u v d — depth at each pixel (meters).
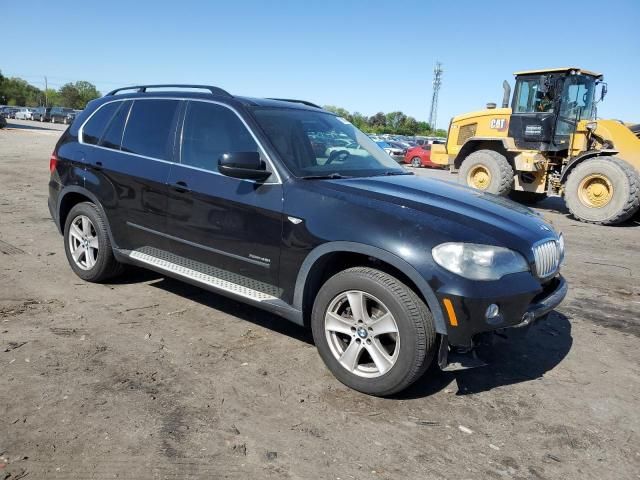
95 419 2.88
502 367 3.82
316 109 4.71
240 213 3.76
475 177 12.91
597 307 5.27
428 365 3.14
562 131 11.69
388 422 3.02
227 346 3.89
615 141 10.91
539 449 2.85
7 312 4.27
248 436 2.81
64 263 5.72
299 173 3.69
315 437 2.84
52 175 5.34
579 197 10.68
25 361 3.47
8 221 7.64
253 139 3.86
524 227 3.43
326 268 3.57
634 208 10.08
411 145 35.38
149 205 4.37
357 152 4.39
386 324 3.16
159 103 4.59
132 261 4.62
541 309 3.27
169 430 2.82
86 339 3.86
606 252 7.80
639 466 2.75
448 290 2.94
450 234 3.04
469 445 2.85
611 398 3.45
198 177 4.04
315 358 3.77
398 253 3.06
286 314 3.62
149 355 3.67
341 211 3.34
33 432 2.73
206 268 4.06
